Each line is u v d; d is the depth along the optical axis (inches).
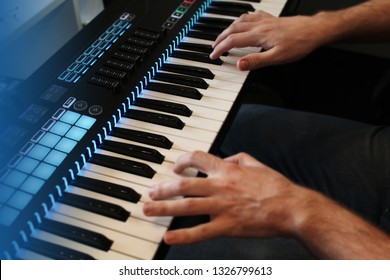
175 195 24.2
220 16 38.5
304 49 35.5
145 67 31.8
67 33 39.8
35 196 23.6
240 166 26.1
